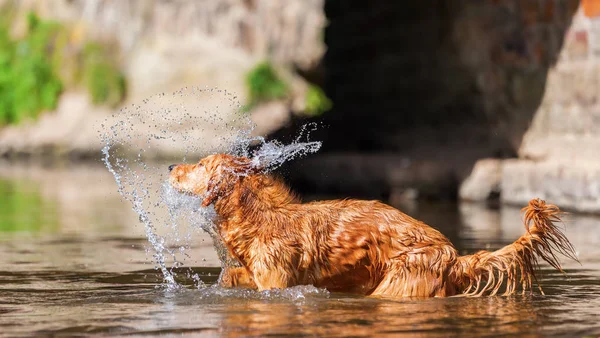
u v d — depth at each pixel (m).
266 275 7.32
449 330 5.87
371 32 21.59
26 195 19.05
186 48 31.50
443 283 7.21
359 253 7.28
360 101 22.28
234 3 32.78
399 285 7.19
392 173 17.98
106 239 11.74
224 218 7.49
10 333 5.85
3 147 31.48
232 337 5.66
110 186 21.19
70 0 34.84
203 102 29.22
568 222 13.09
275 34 33.09
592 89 14.41
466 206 15.99
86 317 6.38
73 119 31.31
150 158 27.86
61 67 32.94
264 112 28.52
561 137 15.34
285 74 31.39
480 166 16.64
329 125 23.55
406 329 5.89
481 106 17.59
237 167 7.57
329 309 6.61
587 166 14.34
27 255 10.12
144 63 31.56
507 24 16.59
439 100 18.94
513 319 6.27
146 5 32.88
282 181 7.93
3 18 35.91
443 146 19.00
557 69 15.38
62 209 16.14
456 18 18.05
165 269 8.55
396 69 20.59
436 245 7.30
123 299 7.17
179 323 6.12
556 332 5.83
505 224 13.02
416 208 15.66
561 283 8.03
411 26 19.84
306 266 7.32
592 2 14.45
